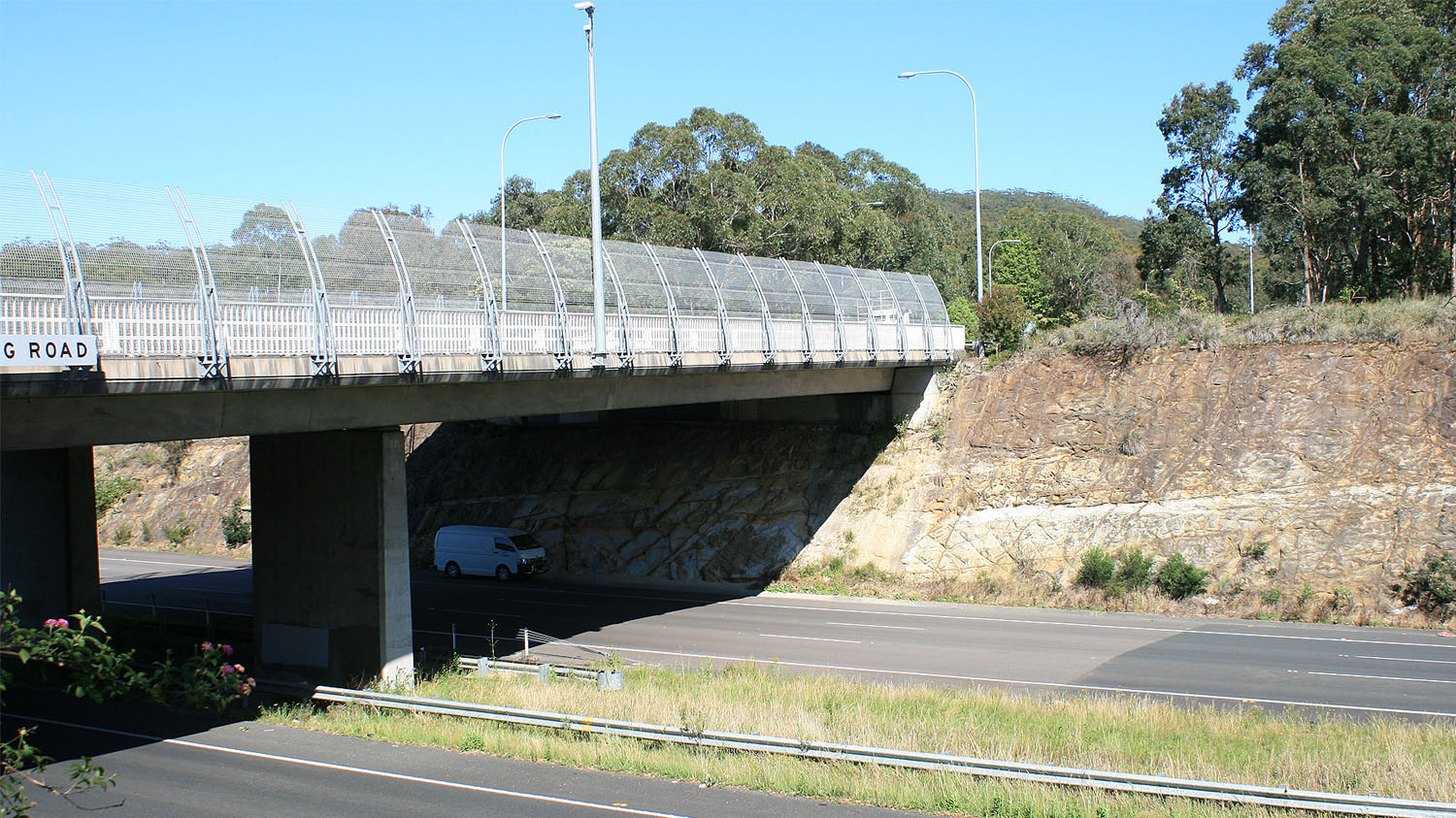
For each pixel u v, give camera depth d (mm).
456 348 21125
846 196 68625
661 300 28625
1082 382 39094
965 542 36406
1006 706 19984
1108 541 34406
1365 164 47906
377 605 22844
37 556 29812
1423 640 26906
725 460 43188
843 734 17359
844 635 29172
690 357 27969
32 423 16078
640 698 20391
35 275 14891
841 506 39469
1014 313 43062
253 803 14484
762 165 61562
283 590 24094
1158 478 35219
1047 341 41312
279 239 18844
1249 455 34438
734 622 31438
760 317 31891
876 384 40844
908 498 38562
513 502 45562
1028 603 33531
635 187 60375
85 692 10062
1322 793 12953
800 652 26828
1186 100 54688
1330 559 31078
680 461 43969
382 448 22906
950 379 41781
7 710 20828
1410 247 51469
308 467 23750
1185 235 54188
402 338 19953
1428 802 12422
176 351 16281
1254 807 13234
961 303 48156
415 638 29344
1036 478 37188
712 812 13789
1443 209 50531
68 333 14789
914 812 13773
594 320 24859
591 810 13922
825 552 38188
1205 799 13547
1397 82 47562
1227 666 24422
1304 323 36875
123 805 14523
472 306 22234
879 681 23297
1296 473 33438
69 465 30281
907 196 90062
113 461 59812
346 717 19953
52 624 9539
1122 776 13922
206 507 54125
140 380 15641
